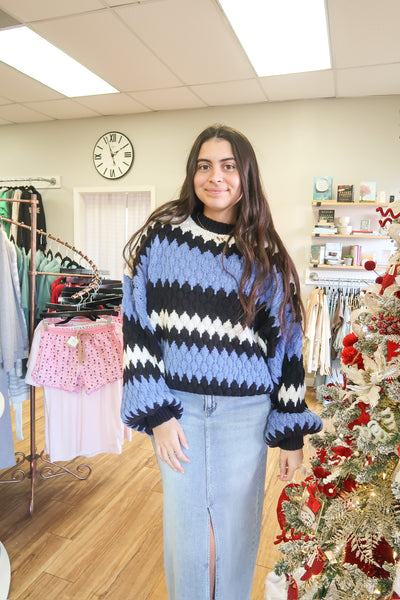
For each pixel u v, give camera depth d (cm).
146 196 516
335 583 95
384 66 350
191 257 104
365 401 93
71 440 219
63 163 532
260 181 108
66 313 210
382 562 95
